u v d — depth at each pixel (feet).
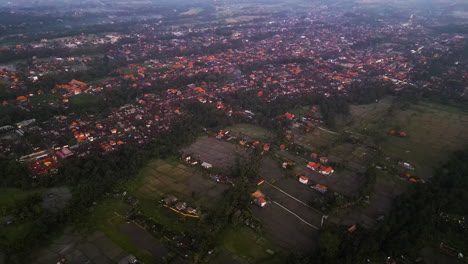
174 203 330.54
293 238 288.51
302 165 411.54
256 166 392.68
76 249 273.13
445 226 304.09
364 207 330.95
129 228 298.15
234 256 267.39
